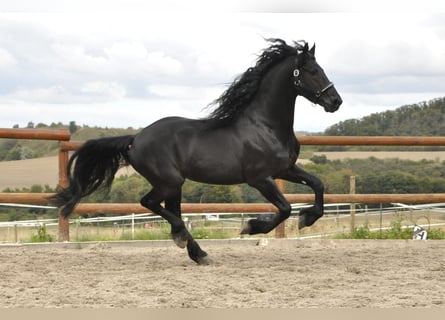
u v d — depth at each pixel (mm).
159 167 8703
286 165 8711
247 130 8625
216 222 13375
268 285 7434
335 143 11422
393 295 6859
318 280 7707
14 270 8477
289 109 8688
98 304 6531
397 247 10742
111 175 9172
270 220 8734
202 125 8766
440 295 6852
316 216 8898
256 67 8727
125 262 9188
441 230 11969
